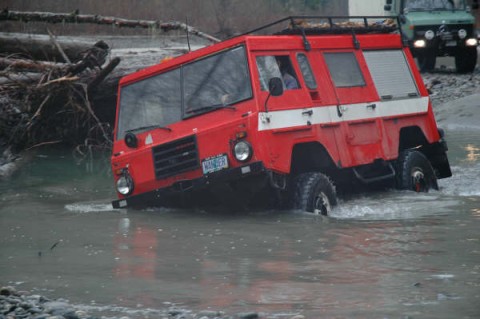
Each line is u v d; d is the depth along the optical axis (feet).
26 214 66.44
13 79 105.40
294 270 43.09
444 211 62.28
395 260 44.86
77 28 216.54
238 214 62.49
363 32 77.36
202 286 40.37
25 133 108.47
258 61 62.64
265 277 41.75
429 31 161.38
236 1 256.52
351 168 68.33
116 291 40.06
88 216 64.23
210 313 35.19
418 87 79.20
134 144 65.41
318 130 65.16
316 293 38.14
